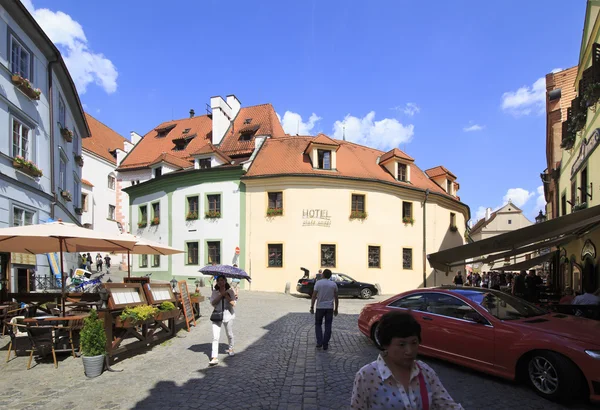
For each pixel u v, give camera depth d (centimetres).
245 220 2534
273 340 901
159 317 847
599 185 1059
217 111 3381
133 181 3834
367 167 2827
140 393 546
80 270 1794
